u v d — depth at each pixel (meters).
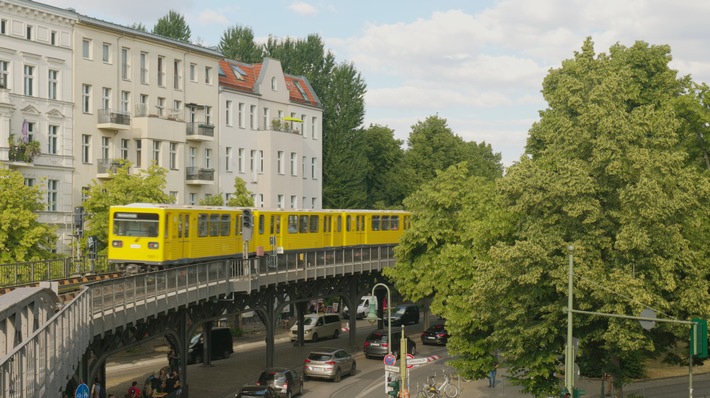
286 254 48.03
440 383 48.38
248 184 75.75
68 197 58.06
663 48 47.25
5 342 14.56
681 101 44.22
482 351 39.12
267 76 78.75
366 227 62.00
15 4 53.94
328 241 58.09
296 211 54.59
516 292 33.28
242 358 55.03
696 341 25.83
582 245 32.25
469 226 44.09
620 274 31.20
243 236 44.22
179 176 66.44
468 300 34.84
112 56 61.78
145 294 31.38
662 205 30.94
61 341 17.30
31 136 55.59
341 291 57.59
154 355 55.31
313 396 44.19
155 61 65.75
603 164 32.41
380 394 44.84
